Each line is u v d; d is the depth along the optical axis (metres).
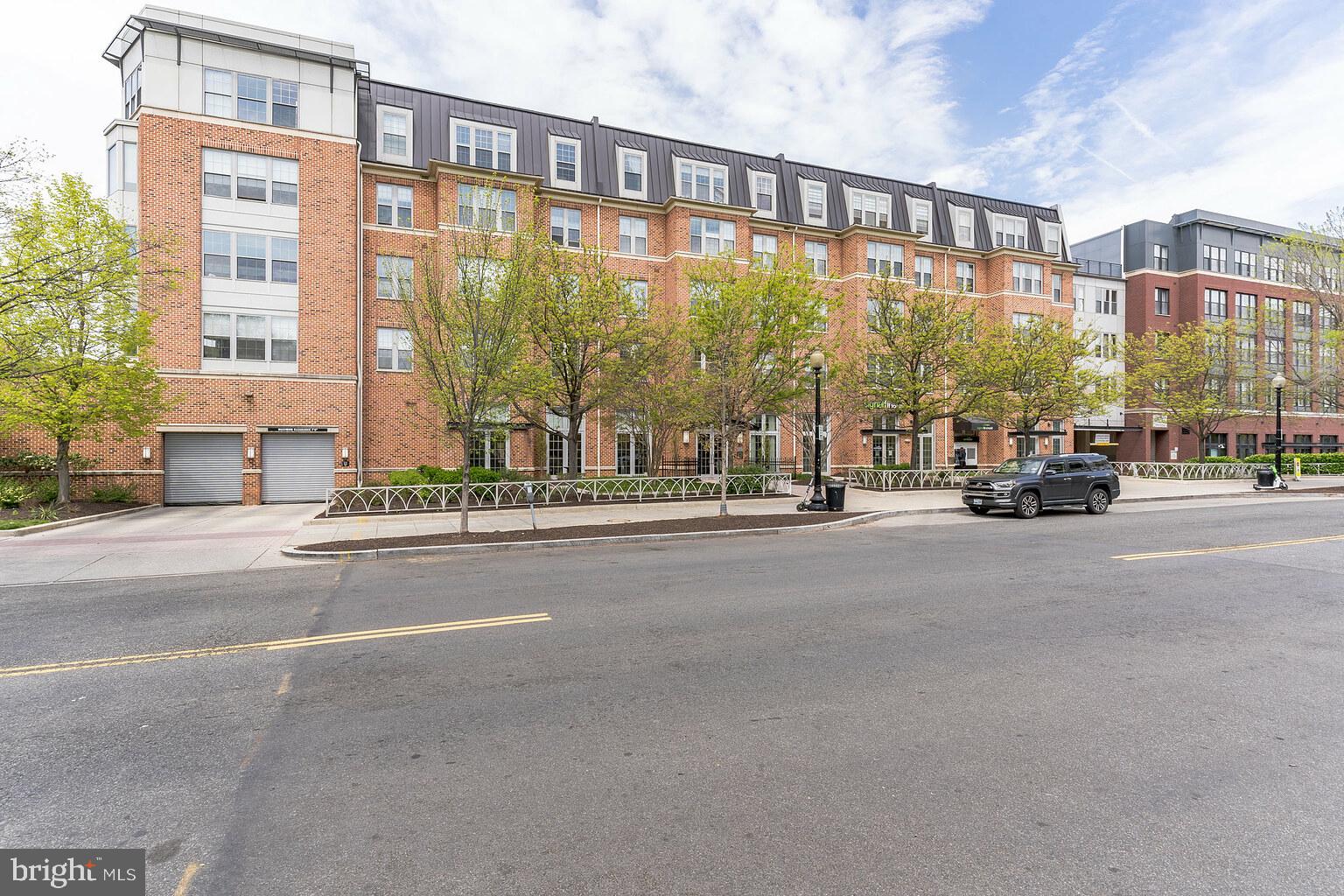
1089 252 45.53
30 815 3.14
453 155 24.39
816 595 7.63
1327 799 3.18
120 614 7.02
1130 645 5.67
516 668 5.15
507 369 14.27
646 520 15.17
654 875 2.66
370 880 2.64
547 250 18.50
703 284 19.47
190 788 3.38
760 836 2.92
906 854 2.78
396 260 21.77
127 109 21.77
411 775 3.49
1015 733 3.94
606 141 27.59
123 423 17.38
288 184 21.61
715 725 4.08
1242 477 29.77
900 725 4.06
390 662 5.35
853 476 27.59
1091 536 12.73
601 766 3.58
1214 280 42.19
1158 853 2.76
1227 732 3.95
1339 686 4.69
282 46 21.59
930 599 7.37
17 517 15.43
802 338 18.56
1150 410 38.31
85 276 15.62
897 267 31.70
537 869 2.71
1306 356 35.03
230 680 4.96
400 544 11.62
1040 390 25.00
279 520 16.17
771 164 30.55
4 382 15.34
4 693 4.72
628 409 19.66
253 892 2.57
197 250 20.41
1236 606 7.00
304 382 21.38
